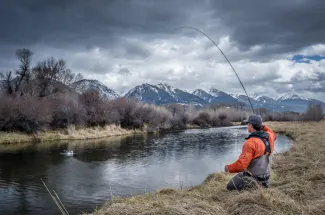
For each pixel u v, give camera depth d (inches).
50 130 1378.0
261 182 235.0
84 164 787.4
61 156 895.7
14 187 563.5
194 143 1269.7
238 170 230.4
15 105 1263.5
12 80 1734.7
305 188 250.1
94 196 510.3
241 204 209.8
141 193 516.4
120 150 1042.1
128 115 1819.6
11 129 1255.5
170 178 630.5
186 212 200.2
